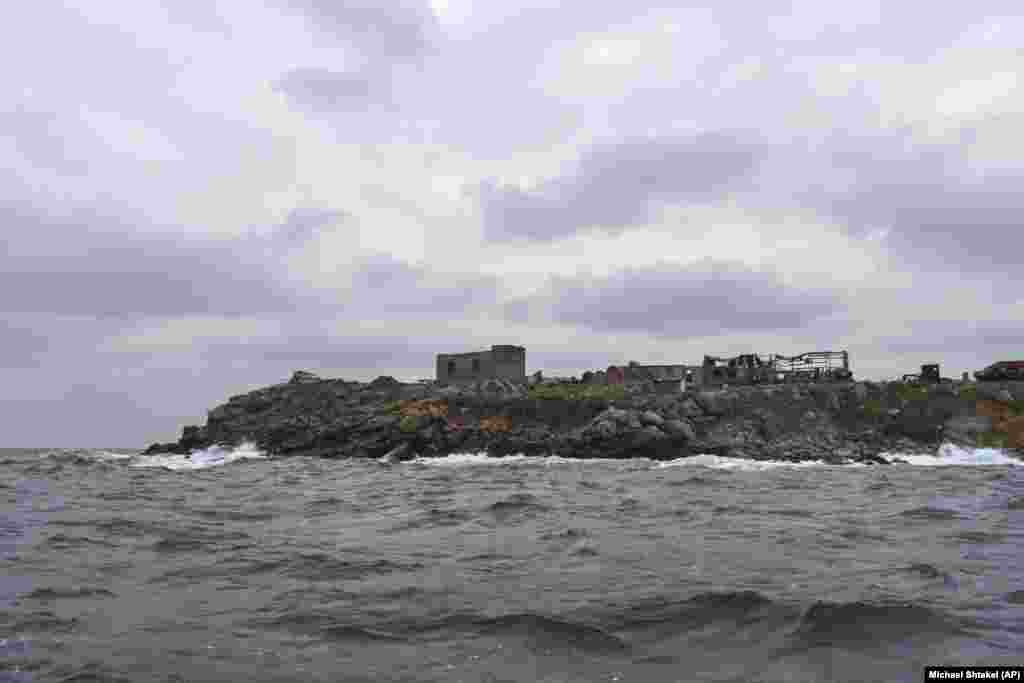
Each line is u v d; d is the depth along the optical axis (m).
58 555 18.55
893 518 23.06
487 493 32.50
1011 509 25.05
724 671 10.12
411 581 15.38
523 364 84.38
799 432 59.25
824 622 11.76
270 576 16.03
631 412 60.28
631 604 13.20
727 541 19.23
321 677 10.00
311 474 46.97
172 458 70.94
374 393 78.75
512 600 13.72
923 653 10.62
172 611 13.30
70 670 10.24
